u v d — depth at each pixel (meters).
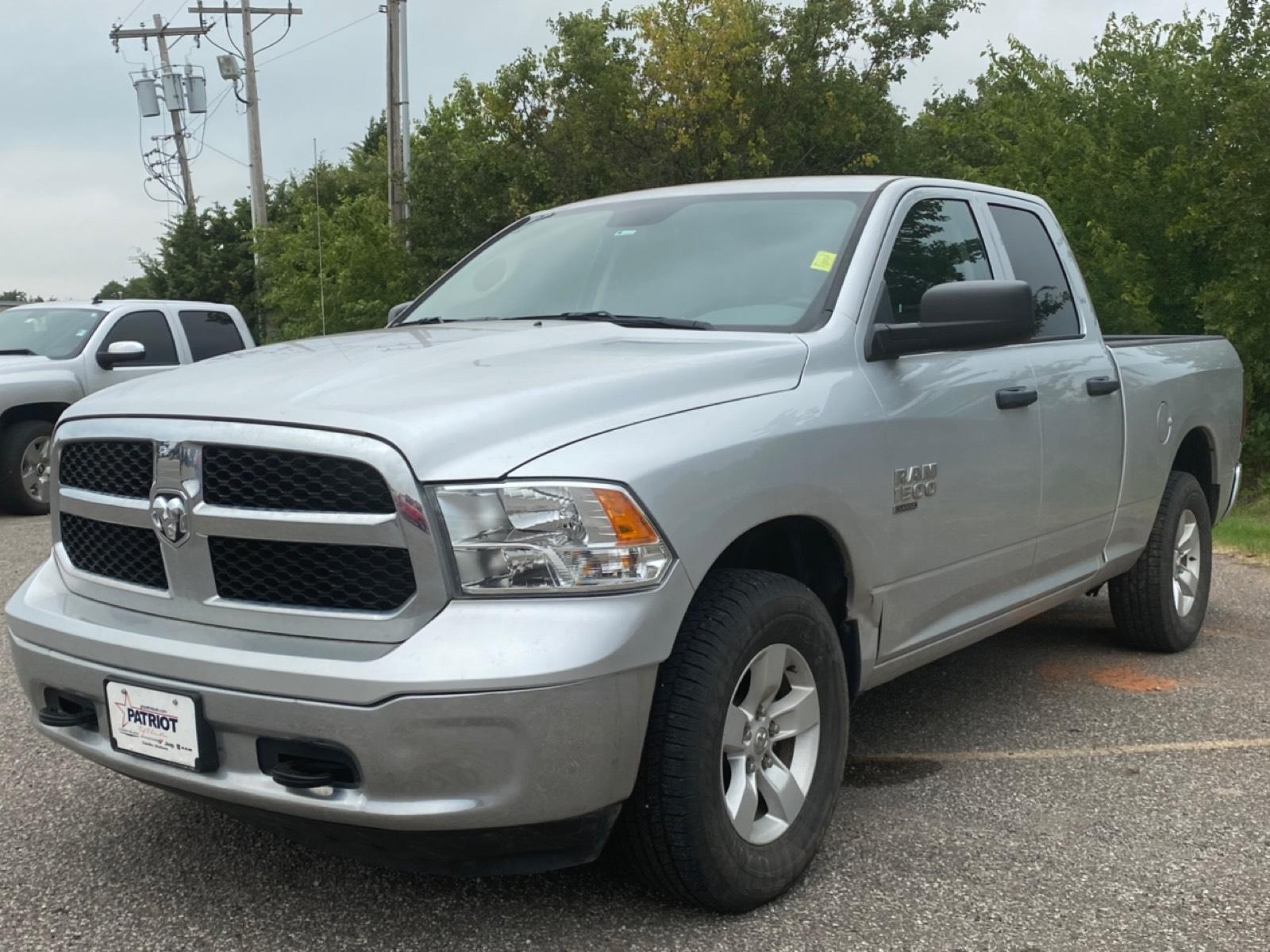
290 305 25.69
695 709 2.81
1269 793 3.87
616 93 21.58
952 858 3.38
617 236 4.24
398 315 4.48
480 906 3.10
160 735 2.85
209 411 2.85
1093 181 13.88
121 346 11.06
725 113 21.03
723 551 3.14
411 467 2.61
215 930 2.99
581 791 2.65
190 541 2.85
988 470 3.98
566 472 2.67
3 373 10.73
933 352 3.81
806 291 3.68
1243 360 11.95
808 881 3.23
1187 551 5.71
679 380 3.07
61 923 3.04
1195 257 13.77
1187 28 14.15
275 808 2.70
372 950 2.88
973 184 4.59
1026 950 2.86
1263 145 11.32
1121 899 3.12
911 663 3.84
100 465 3.11
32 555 8.70
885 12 22.09
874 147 22.02
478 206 22.61
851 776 4.05
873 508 3.44
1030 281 4.70
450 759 2.57
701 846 2.85
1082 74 14.81
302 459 2.72
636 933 2.95
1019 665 5.47
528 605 2.62
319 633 2.71
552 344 3.40
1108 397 4.81
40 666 3.11
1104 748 4.32
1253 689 5.06
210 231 38.22
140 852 3.46
